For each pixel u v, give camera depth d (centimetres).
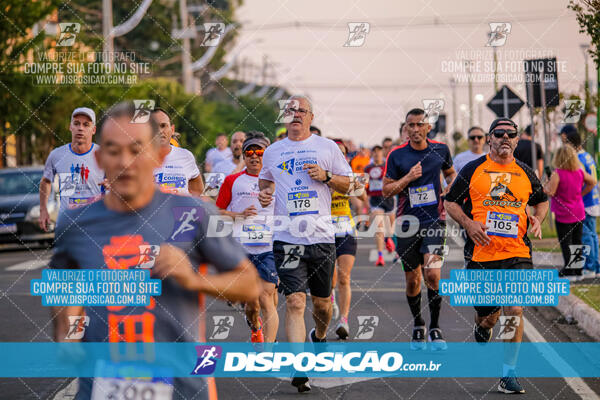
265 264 1341
